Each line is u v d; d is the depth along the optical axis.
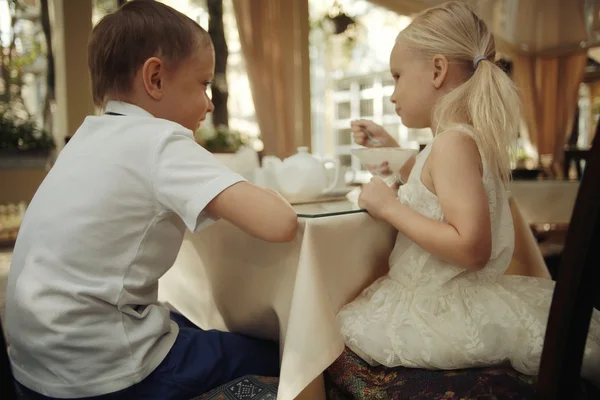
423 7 4.53
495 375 0.70
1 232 3.45
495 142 0.80
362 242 0.83
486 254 0.73
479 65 0.83
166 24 0.75
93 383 0.68
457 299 0.78
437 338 0.73
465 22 0.86
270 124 4.04
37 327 0.67
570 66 6.38
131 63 0.75
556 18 5.09
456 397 0.66
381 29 5.59
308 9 4.35
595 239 0.52
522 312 0.75
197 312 1.02
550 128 6.56
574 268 0.53
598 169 0.50
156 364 0.73
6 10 3.69
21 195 3.27
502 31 5.55
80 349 0.67
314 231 0.72
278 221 0.67
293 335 0.68
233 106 4.51
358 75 6.18
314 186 1.01
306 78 4.37
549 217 2.70
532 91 6.47
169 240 0.76
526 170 3.02
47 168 3.41
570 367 0.56
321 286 0.70
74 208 0.69
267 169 1.04
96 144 0.74
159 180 0.69
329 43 5.59
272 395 0.74
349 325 0.79
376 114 6.17
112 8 3.72
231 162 1.12
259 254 0.81
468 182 0.73
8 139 3.25
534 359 0.69
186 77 0.79
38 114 3.87
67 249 0.68
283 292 0.77
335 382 0.79
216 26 3.95
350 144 6.29
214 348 0.80
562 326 0.55
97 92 0.80
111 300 0.69
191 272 1.01
